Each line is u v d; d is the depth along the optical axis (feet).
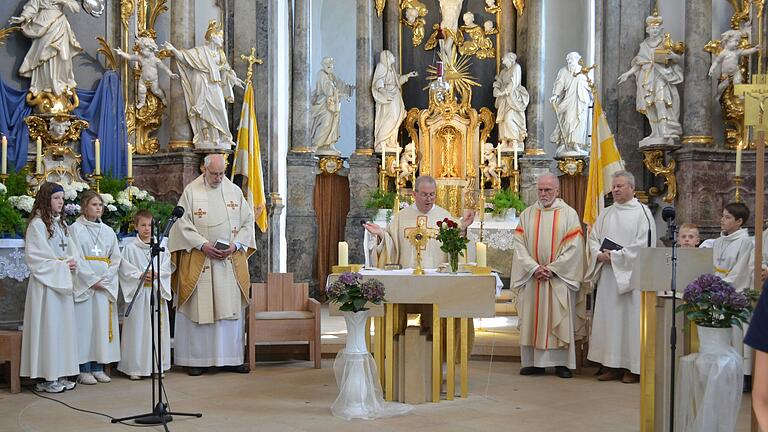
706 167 43.29
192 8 45.52
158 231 24.21
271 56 50.34
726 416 19.53
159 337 24.27
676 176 44.47
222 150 44.80
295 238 54.54
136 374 31.32
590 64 54.90
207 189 33.58
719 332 19.71
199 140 44.70
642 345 22.07
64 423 24.41
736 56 42.80
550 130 58.08
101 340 30.60
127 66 44.80
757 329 9.74
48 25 40.04
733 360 19.57
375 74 56.95
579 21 57.88
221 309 32.45
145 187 45.24
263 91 50.14
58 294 28.53
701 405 19.65
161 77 45.65
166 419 24.47
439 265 30.48
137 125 45.29
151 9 45.78
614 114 47.83
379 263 30.99
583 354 34.60
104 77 43.11
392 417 25.17
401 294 26.84
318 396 28.32
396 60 58.90
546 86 58.49
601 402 27.53
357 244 55.93
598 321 32.04
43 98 40.29
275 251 50.65
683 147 43.93
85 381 30.40
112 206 36.19
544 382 31.07
